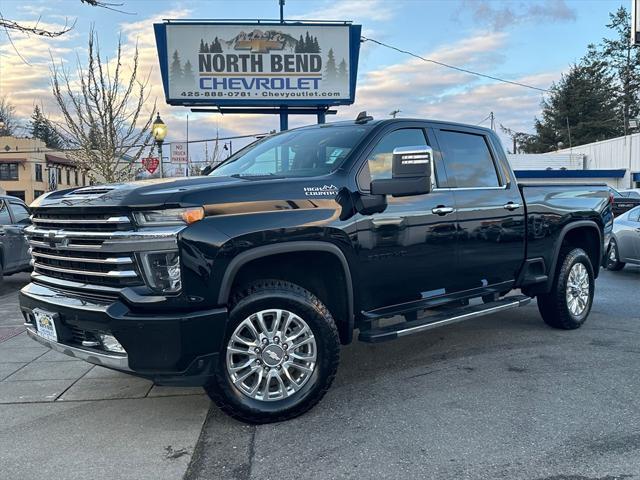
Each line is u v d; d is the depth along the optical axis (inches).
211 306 138.9
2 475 128.2
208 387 144.9
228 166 204.8
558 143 2383.1
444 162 197.8
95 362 142.6
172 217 136.6
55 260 157.0
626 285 381.4
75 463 133.6
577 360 205.3
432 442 141.3
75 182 2450.8
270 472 128.3
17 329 269.0
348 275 163.0
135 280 137.2
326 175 165.6
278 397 153.4
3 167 2130.9
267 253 146.3
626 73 2362.2
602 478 123.0
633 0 636.7
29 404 170.9
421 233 182.4
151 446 141.8
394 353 219.6
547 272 235.9
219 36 597.0
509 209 214.7
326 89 609.9
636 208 438.3
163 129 657.0
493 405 164.4
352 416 157.9
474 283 205.0
